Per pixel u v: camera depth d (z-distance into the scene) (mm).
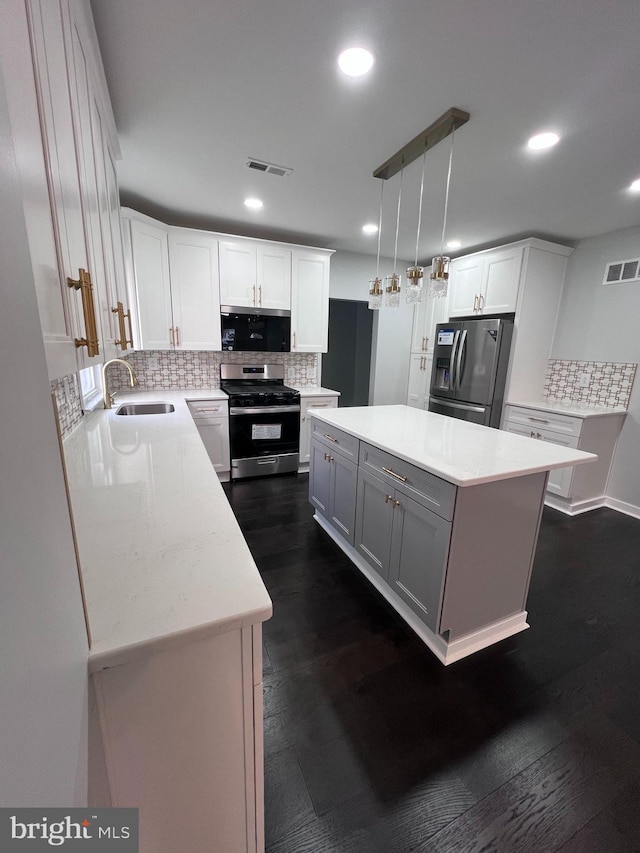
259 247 3451
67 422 1774
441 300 4305
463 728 1322
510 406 3576
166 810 732
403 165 2145
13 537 299
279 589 2049
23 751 288
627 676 1556
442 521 1484
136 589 717
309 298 3750
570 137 1833
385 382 4883
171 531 938
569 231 3256
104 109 1490
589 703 1431
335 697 1428
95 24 1213
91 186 1158
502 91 1512
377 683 1491
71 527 498
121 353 1722
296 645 1669
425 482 1571
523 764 1210
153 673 652
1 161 312
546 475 1652
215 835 795
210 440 3424
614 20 1163
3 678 261
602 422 3090
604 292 3311
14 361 324
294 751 1232
